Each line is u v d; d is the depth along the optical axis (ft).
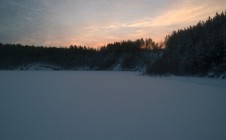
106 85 93.50
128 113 37.65
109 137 25.53
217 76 147.54
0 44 453.58
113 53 469.16
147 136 25.77
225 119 33.12
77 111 39.34
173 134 26.40
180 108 41.65
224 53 150.51
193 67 178.19
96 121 32.42
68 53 480.64
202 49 170.60
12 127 29.53
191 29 236.63
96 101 50.52
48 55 473.67
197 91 69.56
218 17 219.82
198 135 25.94
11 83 103.65
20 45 483.92
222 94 61.67
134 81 118.01
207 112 38.11
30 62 445.37
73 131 27.76
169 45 257.75
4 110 40.29
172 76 176.55
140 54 427.74
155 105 44.98
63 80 127.24
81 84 99.14
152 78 147.95
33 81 117.50
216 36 167.43
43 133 26.94
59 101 50.49
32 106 44.29
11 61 426.92
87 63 452.35
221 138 24.94
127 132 27.30
